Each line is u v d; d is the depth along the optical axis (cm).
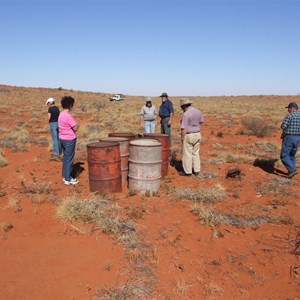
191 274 452
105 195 739
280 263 487
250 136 1966
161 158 804
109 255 492
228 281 441
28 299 394
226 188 826
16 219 610
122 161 806
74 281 429
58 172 966
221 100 8031
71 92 8706
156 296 404
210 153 1281
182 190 771
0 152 1210
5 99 5175
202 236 559
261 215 652
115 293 404
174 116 3303
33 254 491
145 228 578
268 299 410
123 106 4759
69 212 610
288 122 890
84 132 1873
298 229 596
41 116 2966
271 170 1030
